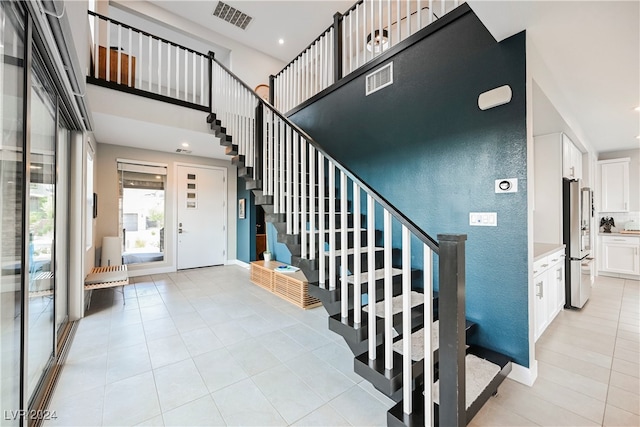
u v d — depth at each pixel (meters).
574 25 1.96
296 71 4.47
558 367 2.21
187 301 3.82
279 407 1.75
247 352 2.44
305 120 4.21
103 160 4.90
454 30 2.46
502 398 1.86
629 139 4.62
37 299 1.93
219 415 1.68
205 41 5.52
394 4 4.07
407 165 2.84
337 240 2.85
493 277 2.19
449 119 2.49
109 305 3.63
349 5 4.77
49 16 1.45
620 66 2.48
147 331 2.84
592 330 2.88
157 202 5.52
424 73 2.69
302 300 3.55
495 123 2.18
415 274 2.68
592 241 4.77
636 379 2.04
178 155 5.76
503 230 2.14
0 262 1.27
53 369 2.12
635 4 1.74
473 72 2.32
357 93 3.39
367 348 1.80
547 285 2.83
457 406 1.27
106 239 4.66
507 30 2.03
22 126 1.38
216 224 6.28
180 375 2.08
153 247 5.49
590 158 4.73
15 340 1.38
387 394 1.54
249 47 6.02
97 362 2.24
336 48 3.68
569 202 3.51
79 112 2.75
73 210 3.11
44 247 2.06
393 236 3.01
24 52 1.37
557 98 2.85
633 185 5.25
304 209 2.35
